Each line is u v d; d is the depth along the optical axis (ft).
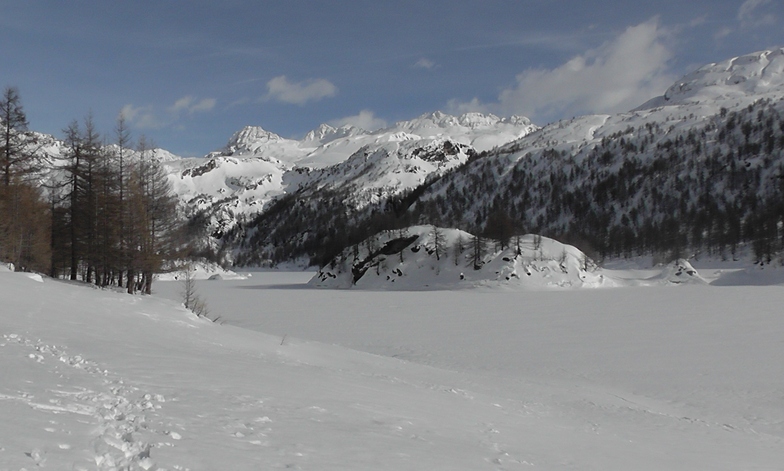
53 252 147.43
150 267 134.62
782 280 285.02
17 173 125.80
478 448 31.35
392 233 346.74
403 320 161.38
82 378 31.73
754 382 81.05
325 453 24.27
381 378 61.93
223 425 25.98
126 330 63.82
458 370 90.48
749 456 44.14
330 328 145.28
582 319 154.71
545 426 46.44
